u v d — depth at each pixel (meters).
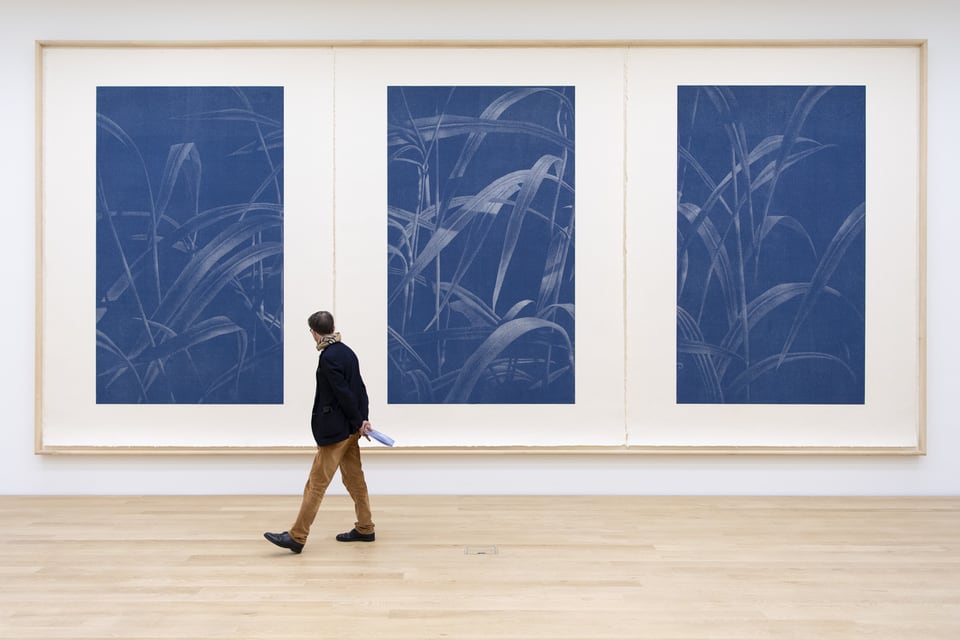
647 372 5.66
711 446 5.65
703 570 3.95
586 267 5.66
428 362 5.66
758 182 5.66
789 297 5.64
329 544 4.41
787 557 4.18
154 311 5.64
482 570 3.94
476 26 5.67
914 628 3.21
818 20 5.66
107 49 5.64
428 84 5.68
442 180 5.68
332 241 5.66
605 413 5.66
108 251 5.64
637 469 5.66
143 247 5.64
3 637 3.09
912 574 3.90
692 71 5.66
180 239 5.65
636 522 4.89
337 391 4.11
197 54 5.65
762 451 5.61
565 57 5.66
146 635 3.12
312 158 5.66
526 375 5.66
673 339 5.66
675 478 5.66
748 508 5.26
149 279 5.64
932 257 5.67
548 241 5.66
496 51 5.67
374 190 5.66
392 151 5.68
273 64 5.66
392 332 5.66
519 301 5.66
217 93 5.66
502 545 4.39
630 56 5.66
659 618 3.31
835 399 5.64
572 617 3.32
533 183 5.66
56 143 5.64
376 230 5.66
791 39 5.62
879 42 5.60
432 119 5.68
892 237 5.64
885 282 5.64
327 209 5.66
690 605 3.46
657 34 5.67
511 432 5.66
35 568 3.96
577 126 5.66
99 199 5.64
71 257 5.64
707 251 5.66
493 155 5.68
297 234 5.66
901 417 5.65
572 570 3.95
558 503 5.41
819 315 5.64
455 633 3.14
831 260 5.64
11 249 5.67
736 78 5.66
